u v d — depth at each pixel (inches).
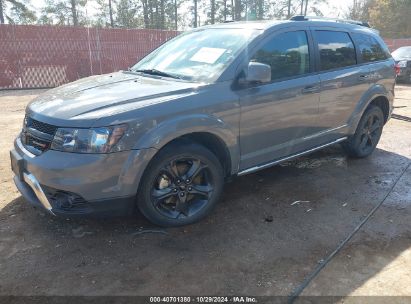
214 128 134.3
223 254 123.0
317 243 130.2
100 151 113.8
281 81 155.7
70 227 137.3
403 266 118.1
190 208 140.6
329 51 180.1
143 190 126.1
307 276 112.6
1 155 213.3
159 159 125.5
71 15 1515.7
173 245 127.6
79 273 113.0
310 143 177.3
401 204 161.0
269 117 152.1
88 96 130.3
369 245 129.4
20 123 297.3
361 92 196.7
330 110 180.4
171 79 145.9
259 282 109.9
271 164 162.7
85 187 114.8
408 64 594.2
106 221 141.5
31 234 132.3
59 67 561.0
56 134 116.9
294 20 169.8
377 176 192.1
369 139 217.8
